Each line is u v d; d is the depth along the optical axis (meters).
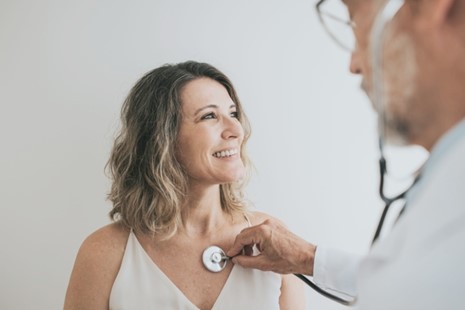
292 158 1.71
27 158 1.64
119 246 1.33
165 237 1.33
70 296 1.30
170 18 1.65
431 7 0.54
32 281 1.66
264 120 1.69
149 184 1.34
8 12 1.61
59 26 1.61
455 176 0.54
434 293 0.50
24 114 1.63
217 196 1.40
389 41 0.58
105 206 1.65
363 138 1.74
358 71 0.68
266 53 1.69
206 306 1.30
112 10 1.62
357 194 1.74
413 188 0.65
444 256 0.51
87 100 1.63
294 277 1.44
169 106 1.32
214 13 1.67
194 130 1.31
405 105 0.58
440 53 0.55
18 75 1.62
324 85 1.71
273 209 1.71
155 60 1.65
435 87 0.56
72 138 1.63
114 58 1.63
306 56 1.70
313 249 1.22
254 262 1.27
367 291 0.59
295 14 1.69
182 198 1.36
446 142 0.57
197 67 1.39
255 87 1.69
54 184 1.64
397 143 0.61
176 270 1.32
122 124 1.47
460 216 0.52
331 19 0.71
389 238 0.61
